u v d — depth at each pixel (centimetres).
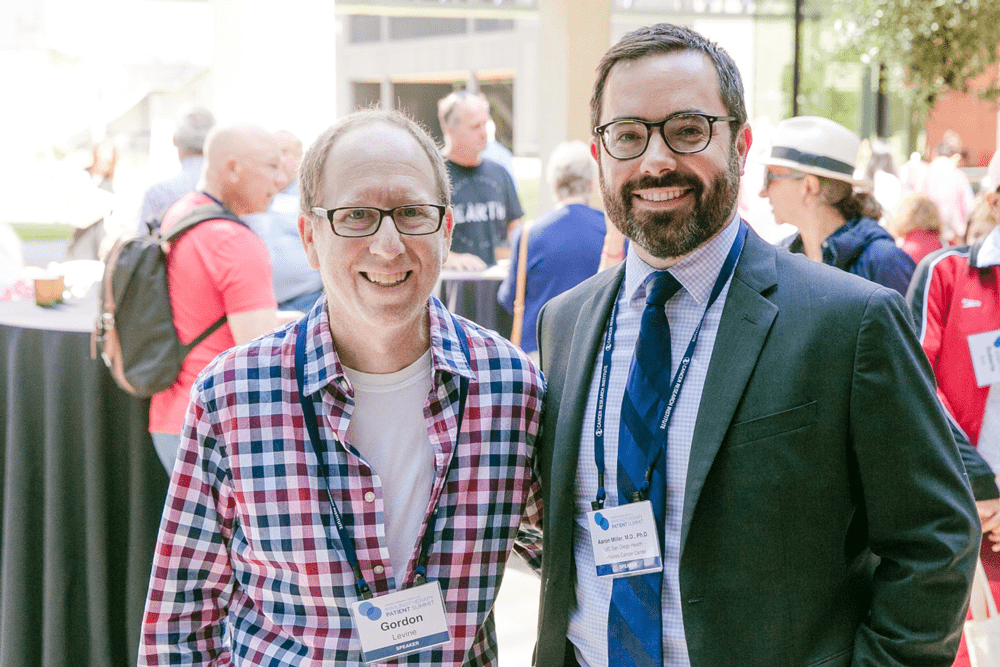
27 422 273
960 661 223
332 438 125
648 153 117
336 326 128
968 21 508
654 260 124
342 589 123
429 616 124
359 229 120
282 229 366
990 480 210
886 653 110
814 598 112
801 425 111
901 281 253
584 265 380
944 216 509
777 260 123
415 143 124
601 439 125
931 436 110
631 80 119
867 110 729
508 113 1856
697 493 112
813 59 718
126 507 271
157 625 131
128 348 258
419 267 122
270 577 127
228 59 594
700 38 121
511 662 293
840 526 113
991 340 220
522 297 389
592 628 125
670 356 123
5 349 276
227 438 125
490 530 130
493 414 132
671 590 117
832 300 114
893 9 526
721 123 118
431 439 127
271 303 277
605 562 120
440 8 1107
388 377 129
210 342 267
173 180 379
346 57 2047
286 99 602
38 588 276
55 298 318
